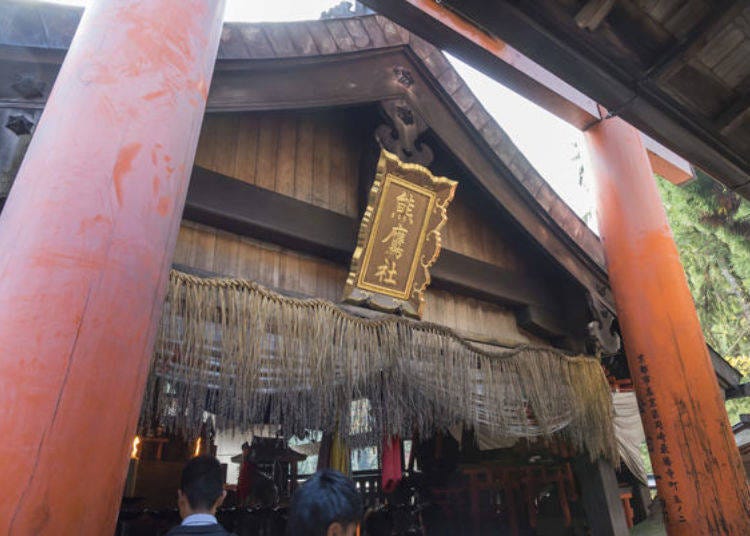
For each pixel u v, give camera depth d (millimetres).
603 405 5984
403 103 4895
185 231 3951
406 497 8320
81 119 1918
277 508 5754
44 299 1622
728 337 20844
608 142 5434
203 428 3604
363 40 4602
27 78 2807
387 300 4566
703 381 4457
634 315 4836
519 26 3131
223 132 4410
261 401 3627
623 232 5094
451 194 4516
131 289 1801
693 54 3232
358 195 5016
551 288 6496
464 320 5641
